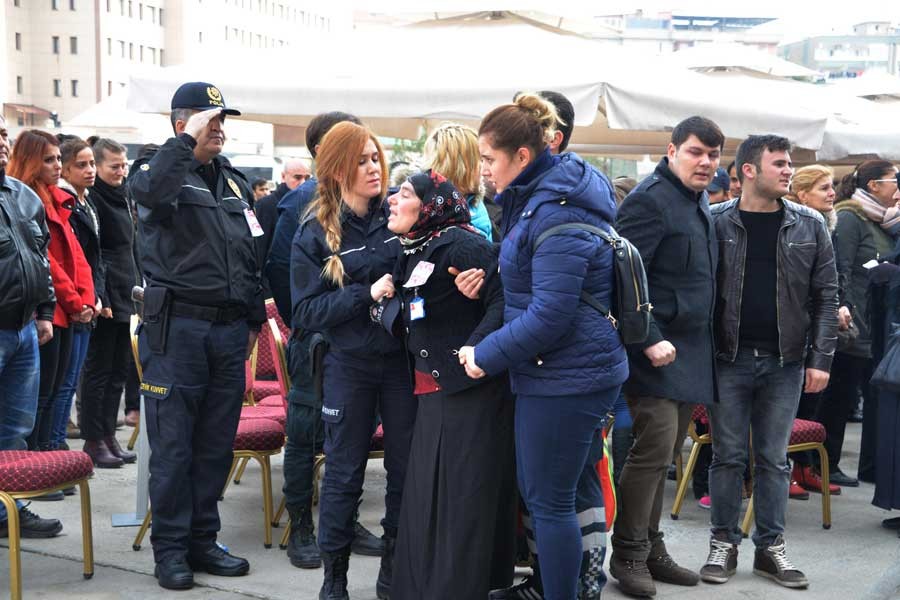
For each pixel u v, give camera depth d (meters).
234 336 4.11
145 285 4.03
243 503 5.32
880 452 5.00
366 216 3.71
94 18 83.56
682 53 10.09
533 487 3.25
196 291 3.96
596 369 3.15
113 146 6.09
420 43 6.29
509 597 3.69
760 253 4.09
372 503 5.30
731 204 4.18
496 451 3.37
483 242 3.37
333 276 3.60
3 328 4.21
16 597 3.68
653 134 9.34
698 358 3.90
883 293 5.62
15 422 4.36
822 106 8.94
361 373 3.68
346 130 3.63
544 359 3.16
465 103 5.50
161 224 3.96
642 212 3.81
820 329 4.16
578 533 3.27
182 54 90.69
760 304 4.07
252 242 4.16
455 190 3.42
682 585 4.13
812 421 5.53
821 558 4.57
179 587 3.96
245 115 7.29
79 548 4.45
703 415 5.06
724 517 4.20
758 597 4.02
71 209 5.40
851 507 5.48
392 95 5.55
